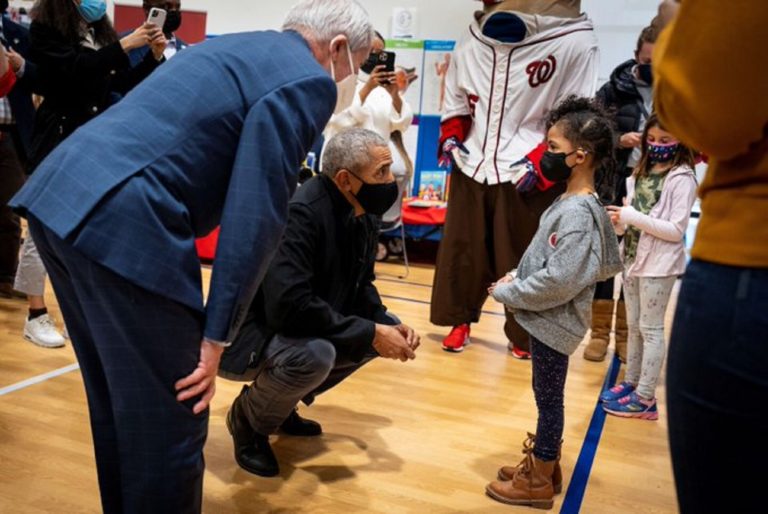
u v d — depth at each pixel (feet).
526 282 5.64
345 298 6.49
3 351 9.01
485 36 10.01
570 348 5.71
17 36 10.16
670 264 7.82
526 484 6.01
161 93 3.85
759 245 2.15
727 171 2.28
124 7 20.85
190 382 3.87
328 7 4.40
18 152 10.19
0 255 11.40
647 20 16.53
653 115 7.98
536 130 10.05
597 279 5.93
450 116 10.55
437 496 6.13
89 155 3.67
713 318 2.24
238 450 6.44
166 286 3.67
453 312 10.50
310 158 14.02
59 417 7.18
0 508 5.43
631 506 6.11
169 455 3.91
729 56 2.05
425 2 18.65
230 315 3.79
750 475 2.24
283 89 3.88
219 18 20.45
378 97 13.79
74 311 4.09
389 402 8.34
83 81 8.57
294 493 6.03
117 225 3.57
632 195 8.50
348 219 6.21
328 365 5.81
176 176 3.75
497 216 10.03
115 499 4.37
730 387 2.21
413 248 18.66
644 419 8.19
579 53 9.65
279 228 3.89
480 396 8.73
